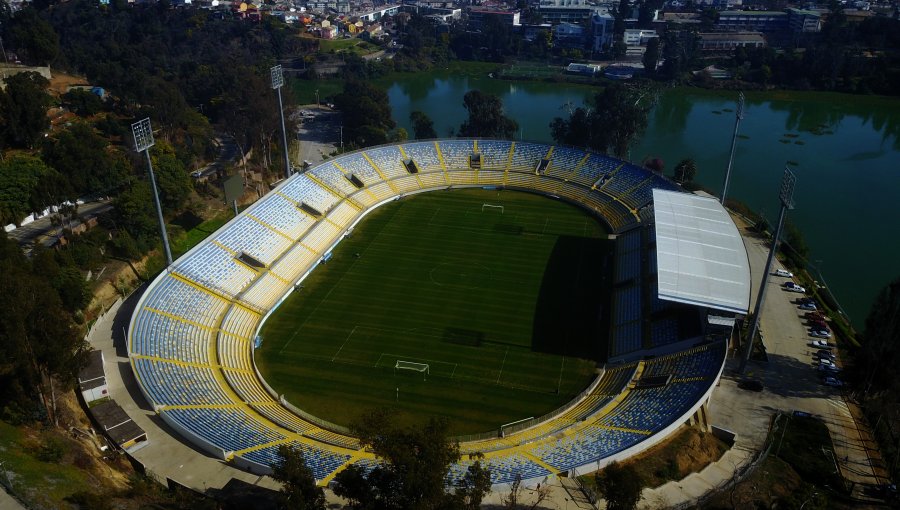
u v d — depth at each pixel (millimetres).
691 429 67625
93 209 112312
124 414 64375
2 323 53031
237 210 119188
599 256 109812
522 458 63250
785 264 108750
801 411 72438
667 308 87250
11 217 100562
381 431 47188
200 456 60969
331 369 80562
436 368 80812
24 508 45281
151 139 84312
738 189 148750
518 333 88188
